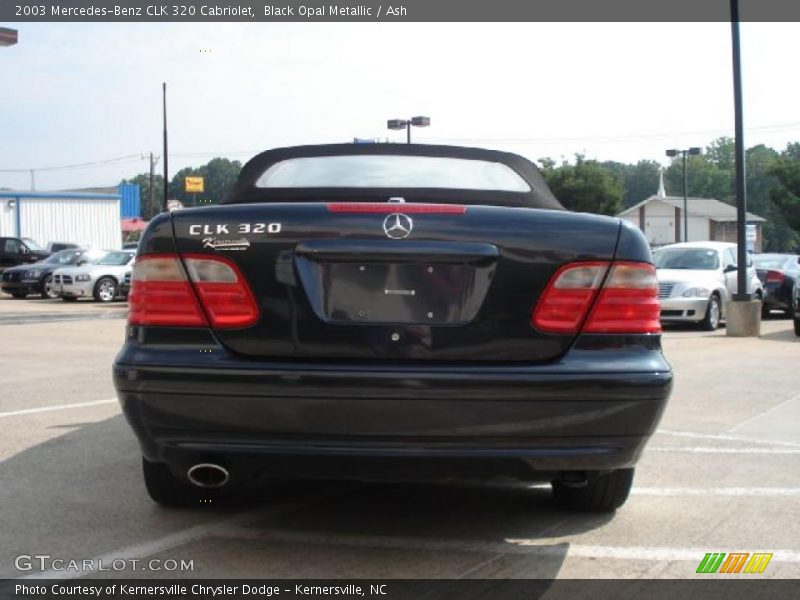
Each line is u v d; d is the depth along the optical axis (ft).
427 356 10.78
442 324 10.84
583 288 11.03
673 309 50.16
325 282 10.91
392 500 14.97
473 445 10.71
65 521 13.56
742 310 45.70
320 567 11.76
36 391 25.72
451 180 13.76
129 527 13.32
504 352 10.87
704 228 253.85
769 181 387.34
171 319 11.02
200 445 10.92
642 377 10.83
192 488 13.74
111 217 162.61
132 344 11.19
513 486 15.90
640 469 17.33
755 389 27.55
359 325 10.80
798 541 13.10
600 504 14.02
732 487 16.03
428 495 15.31
